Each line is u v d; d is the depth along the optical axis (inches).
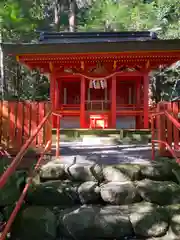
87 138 383.9
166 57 384.2
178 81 822.5
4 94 677.9
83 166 171.8
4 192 157.6
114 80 417.1
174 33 780.6
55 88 430.3
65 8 1039.0
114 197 150.9
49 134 212.7
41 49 375.6
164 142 190.5
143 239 136.7
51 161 193.9
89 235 136.8
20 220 141.9
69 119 461.7
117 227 136.5
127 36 438.9
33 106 205.2
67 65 422.6
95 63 418.9
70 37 446.9
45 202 156.8
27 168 184.9
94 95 476.4
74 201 157.5
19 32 762.8
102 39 433.1
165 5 905.5
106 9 970.7
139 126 459.2
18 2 772.6
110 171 169.6
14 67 775.7
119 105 464.8
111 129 384.2
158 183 160.6
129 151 258.5
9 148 198.8
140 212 142.4
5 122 201.8
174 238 134.7
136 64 414.6
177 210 143.9
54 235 138.3
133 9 970.7
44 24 989.8
